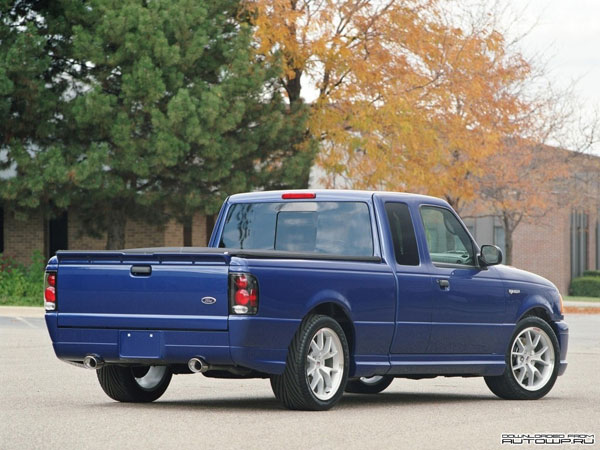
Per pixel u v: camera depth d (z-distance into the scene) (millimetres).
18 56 37781
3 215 50094
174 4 38625
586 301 60250
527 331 16047
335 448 10242
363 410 13680
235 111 38375
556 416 13211
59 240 50688
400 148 42344
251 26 39969
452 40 42531
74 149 39094
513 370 15773
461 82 42281
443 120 42656
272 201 15086
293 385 13109
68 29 40094
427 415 13180
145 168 37469
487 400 15562
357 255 14531
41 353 22656
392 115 41125
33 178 37938
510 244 52906
